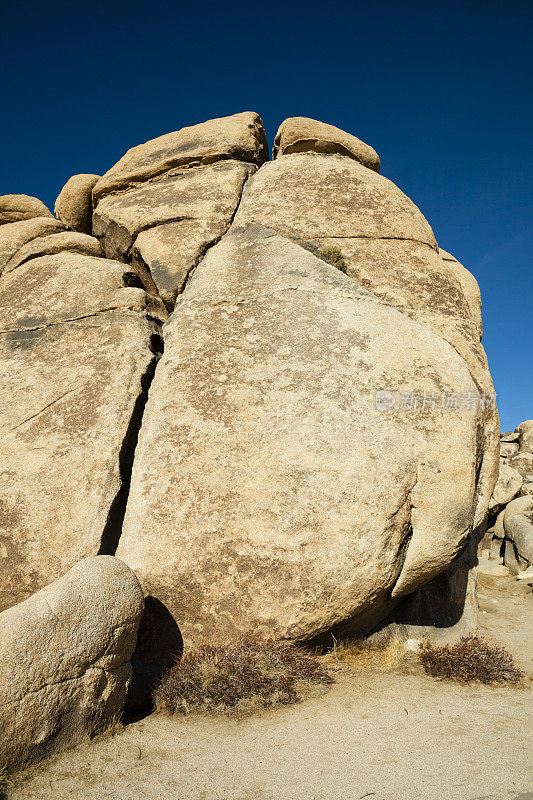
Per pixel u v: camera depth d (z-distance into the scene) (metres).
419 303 8.16
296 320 7.48
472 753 3.91
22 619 3.80
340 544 5.59
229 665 5.05
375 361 6.99
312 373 6.84
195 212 9.53
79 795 3.42
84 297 8.38
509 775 3.58
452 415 6.60
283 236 8.84
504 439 22.70
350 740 4.16
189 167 10.85
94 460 6.39
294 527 5.70
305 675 5.20
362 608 5.67
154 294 9.31
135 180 10.91
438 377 6.94
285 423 6.39
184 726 4.46
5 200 11.30
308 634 5.50
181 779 3.62
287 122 10.96
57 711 3.82
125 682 4.40
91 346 7.63
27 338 8.03
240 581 5.51
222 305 7.84
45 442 6.64
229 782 3.59
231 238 9.07
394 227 9.12
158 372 7.23
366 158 11.17
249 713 4.69
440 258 9.14
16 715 3.60
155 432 6.49
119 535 6.26
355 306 7.65
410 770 3.68
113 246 10.02
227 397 6.72
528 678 5.72
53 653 3.83
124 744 4.11
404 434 6.32
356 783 3.54
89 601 4.12
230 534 5.71
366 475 5.95
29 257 9.79
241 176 10.43
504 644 7.22
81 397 7.01
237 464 6.13
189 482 6.04
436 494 6.03
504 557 14.27
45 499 6.19
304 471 6.01
